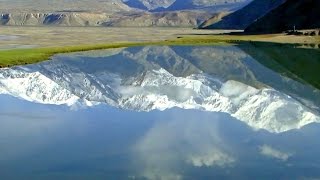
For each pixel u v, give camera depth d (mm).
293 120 39812
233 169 25531
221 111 47562
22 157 27719
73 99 54062
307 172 24875
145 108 48375
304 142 32125
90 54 99188
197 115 44406
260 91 55750
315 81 60406
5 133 34031
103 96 57156
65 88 60156
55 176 24359
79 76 71562
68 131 35062
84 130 35562
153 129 36438
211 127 37719
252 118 42312
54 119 39938
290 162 26984
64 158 27594
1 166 25938
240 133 35188
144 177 24109
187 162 26922
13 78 65125
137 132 35062
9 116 40844
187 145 31109
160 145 30891
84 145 30656
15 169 25375
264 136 34094
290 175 24453
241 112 45625
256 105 47719
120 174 24672
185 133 35062
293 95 51625
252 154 28797
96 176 24359
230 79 68312
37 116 41188
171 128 36969
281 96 51250
